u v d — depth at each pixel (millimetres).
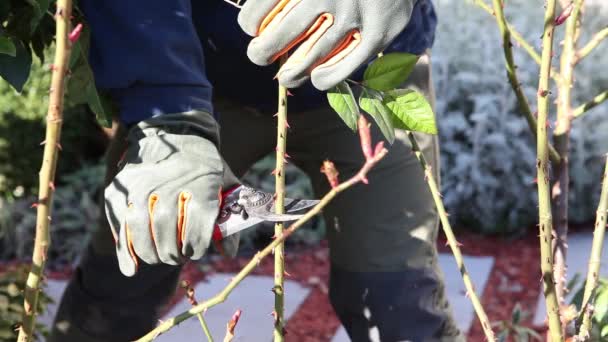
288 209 1388
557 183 1611
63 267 4695
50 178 1126
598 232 1404
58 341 2152
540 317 4016
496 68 5316
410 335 2004
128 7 1550
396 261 2018
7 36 1521
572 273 4410
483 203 5250
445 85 5387
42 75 4961
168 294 2051
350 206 2041
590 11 5551
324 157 2082
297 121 2061
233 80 1988
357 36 1368
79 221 4836
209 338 1215
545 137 1278
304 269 4672
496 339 1377
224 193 1421
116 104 1755
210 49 1930
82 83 1535
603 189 1404
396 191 2023
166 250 1373
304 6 1351
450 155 5371
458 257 1405
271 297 4230
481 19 5543
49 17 1664
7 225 4785
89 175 5078
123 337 2074
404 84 2043
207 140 1486
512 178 5238
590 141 5328
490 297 4297
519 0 5492
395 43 1987
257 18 1386
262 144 2166
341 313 2104
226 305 4059
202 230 1363
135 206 1376
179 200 1376
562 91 1586
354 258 2045
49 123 1099
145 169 1423
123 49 1542
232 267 4637
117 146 1945
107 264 2010
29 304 1184
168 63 1536
